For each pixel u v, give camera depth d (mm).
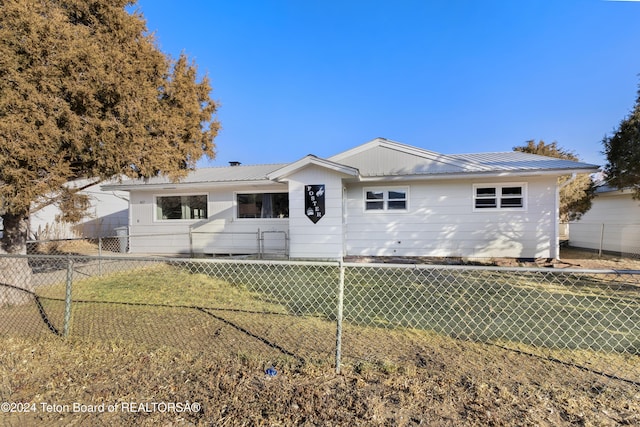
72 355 3352
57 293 6051
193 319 4469
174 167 5957
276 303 5348
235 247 12688
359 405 2447
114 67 4621
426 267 3062
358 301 5453
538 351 3400
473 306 5109
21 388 2754
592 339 3727
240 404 2490
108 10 4887
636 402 2457
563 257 11117
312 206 10039
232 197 12766
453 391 2627
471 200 10188
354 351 3395
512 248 9953
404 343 3621
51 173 4410
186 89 6238
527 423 2223
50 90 4121
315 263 3197
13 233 5297
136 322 4344
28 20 3811
